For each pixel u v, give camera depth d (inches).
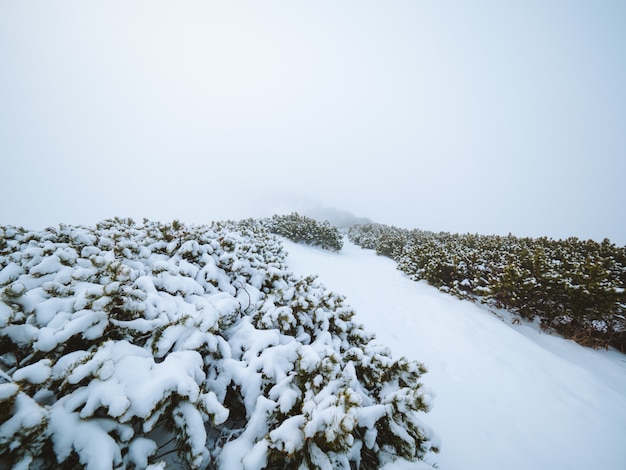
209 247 154.2
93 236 143.3
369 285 289.3
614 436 106.0
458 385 131.6
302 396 71.2
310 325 108.5
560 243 325.4
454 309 227.0
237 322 102.7
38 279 89.0
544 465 92.3
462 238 474.3
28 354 62.8
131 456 51.0
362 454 68.2
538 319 219.8
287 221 515.5
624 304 171.2
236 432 66.4
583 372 145.6
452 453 92.7
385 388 78.9
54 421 46.9
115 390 51.9
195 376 66.0
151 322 74.6
